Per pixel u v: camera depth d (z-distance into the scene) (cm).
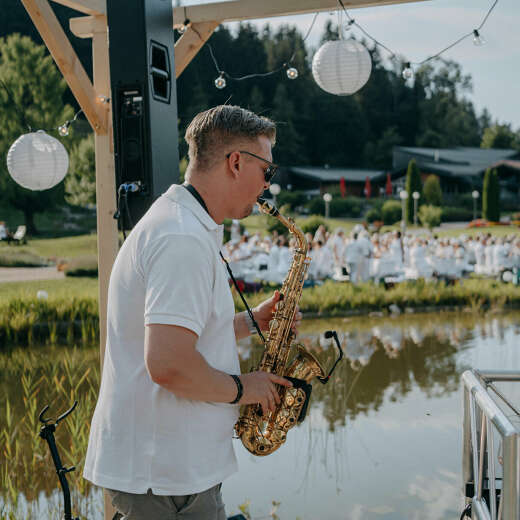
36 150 351
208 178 150
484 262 1508
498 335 838
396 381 598
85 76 355
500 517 167
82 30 371
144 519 146
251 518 332
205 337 146
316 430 464
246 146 150
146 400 144
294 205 4025
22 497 353
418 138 5822
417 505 346
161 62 281
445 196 4262
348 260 1270
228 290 150
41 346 804
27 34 4000
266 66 5453
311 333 863
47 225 2908
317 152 5562
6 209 2934
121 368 146
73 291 1088
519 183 4459
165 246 136
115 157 275
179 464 143
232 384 143
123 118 272
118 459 146
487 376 220
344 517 333
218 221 154
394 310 1058
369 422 480
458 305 1120
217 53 5309
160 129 277
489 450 191
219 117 150
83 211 2992
